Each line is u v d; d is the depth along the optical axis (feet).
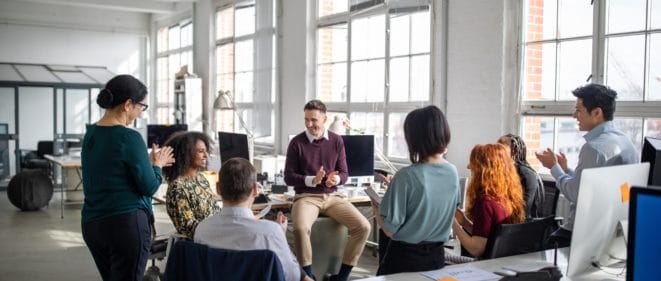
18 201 23.30
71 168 25.07
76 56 34.06
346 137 14.33
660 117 10.73
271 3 22.85
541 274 5.92
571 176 8.74
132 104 8.25
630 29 11.27
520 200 7.97
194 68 30.71
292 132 21.66
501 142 10.44
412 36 16.31
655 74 10.87
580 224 5.80
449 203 7.00
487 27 13.79
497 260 7.26
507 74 13.52
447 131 6.90
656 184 6.79
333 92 20.11
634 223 4.28
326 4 20.31
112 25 34.96
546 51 12.92
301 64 20.99
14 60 32.30
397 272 7.11
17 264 15.58
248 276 5.77
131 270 8.16
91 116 32.94
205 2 29.12
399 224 6.95
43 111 31.55
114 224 7.95
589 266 6.37
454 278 6.38
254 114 24.36
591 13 11.97
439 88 15.07
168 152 8.85
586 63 12.10
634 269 4.29
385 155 17.51
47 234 19.33
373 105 17.98
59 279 14.25
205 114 29.43
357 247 12.71
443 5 14.87
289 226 13.05
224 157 15.14
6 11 31.60
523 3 13.26
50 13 32.91
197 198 9.10
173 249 6.01
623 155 8.13
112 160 7.94
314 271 12.94
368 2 18.01
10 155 30.63
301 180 12.55
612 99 8.29
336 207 12.72
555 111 12.64
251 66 25.48
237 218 6.34
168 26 34.50
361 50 18.61
